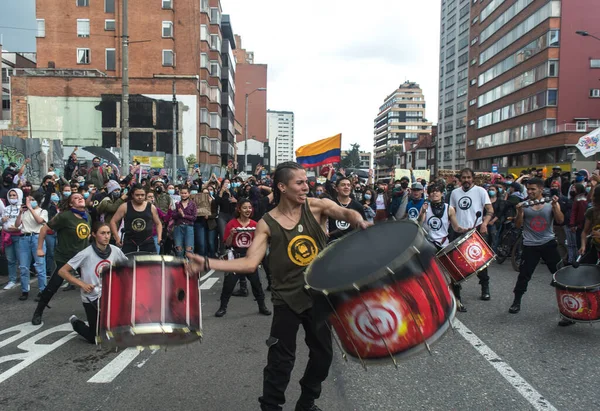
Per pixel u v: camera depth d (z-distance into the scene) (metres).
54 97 43.09
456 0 82.94
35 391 4.22
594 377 4.42
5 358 5.09
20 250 7.86
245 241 7.43
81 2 47.56
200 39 48.16
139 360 5.01
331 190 10.09
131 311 2.98
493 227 11.58
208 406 3.90
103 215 9.09
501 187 11.57
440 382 4.35
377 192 16.44
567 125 43.66
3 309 7.27
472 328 6.00
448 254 5.88
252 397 4.07
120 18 47.50
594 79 44.59
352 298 2.56
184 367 4.80
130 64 47.16
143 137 43.56
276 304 3.28
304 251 3.29
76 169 18.08
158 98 43.84
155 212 7.55
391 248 2.74
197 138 44.75
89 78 43.19
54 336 5.88
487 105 59.81
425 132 161.38
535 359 4.90
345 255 2.92
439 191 6.89
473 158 64.94
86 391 4.21
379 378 4.49
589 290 5.50
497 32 56.38
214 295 8.35
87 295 5.41
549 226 6.59
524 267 6.71
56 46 47.72
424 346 2.56
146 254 3.18
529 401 3.92
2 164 21.05
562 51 44.59
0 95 49.47
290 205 3.34
